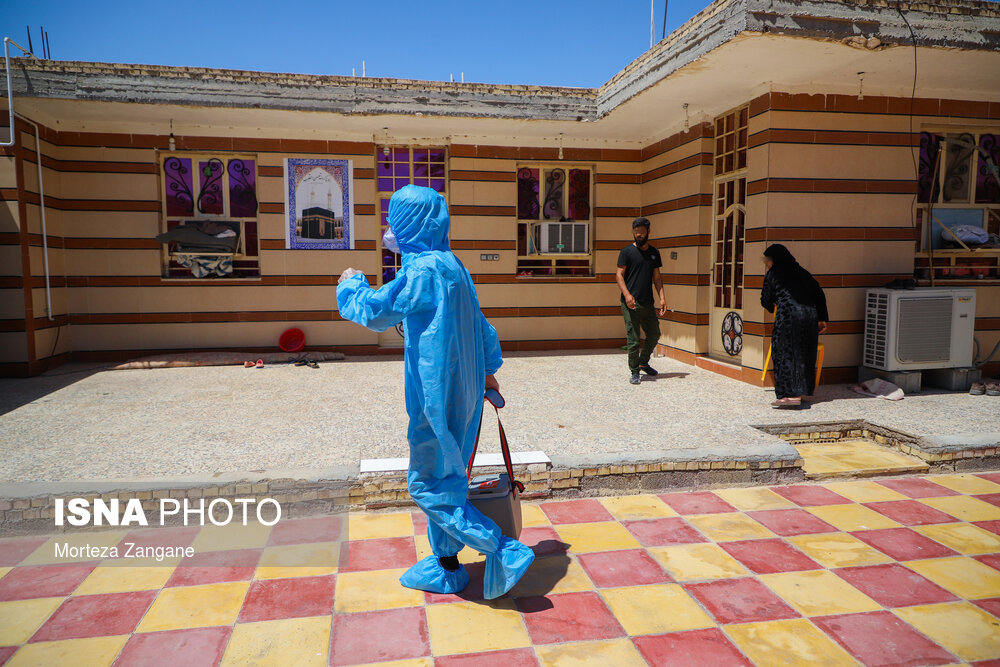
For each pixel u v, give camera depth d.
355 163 9.12
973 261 7.45
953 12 5.43
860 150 6.70
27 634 2.72
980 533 3.71
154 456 4.39
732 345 7.64
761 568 3.31
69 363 8.59
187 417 5.55
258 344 9.12
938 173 7.24
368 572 3.30
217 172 8.91
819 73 6.23
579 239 9.77
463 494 2.86
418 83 7.95
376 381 7.32
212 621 2.84
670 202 8.80
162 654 2.59
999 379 7.04
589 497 4.29
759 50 5.52
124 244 8.70
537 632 2.76
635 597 3.04
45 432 5.04
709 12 5.54
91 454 4.43
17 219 7.38
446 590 3.08
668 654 2.59
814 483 4.53
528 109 8.24
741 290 7.41
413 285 2.72
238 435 4.95
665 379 7.30
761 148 6.64
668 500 4.24
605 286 9.94
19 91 7.02
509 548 2.88
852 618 2.85
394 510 4.08
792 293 5.72
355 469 4.11
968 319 6.52
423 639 2.71
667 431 5.01
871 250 6.81
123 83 7.23
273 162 8.91
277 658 2.57
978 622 2.81
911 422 5.26
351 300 2.78
